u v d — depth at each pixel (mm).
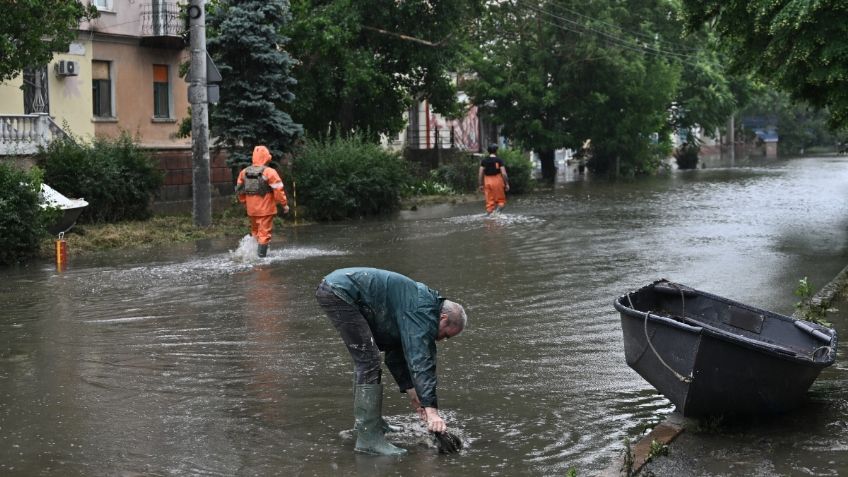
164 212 26547
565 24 45500
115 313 11625
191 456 6156
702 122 59031
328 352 9289
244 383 8094
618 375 8297
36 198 17141
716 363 6496
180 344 9711
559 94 46219
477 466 5938
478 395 7676
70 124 27359
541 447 6316
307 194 25547
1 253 16531
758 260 15711
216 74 22594
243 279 14445
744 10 15805
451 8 33125
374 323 6250
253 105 25172
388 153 29234
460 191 36906
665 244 18375
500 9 46281
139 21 29750
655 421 6902
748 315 7930
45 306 12234
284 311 11594
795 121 92438
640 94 47594
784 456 6094
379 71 31469
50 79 26656
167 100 31266
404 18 32281
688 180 44719
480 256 16984
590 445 6348
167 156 29328
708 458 6066
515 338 9898
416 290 6180
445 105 35656
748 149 97938
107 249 18844
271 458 6109
